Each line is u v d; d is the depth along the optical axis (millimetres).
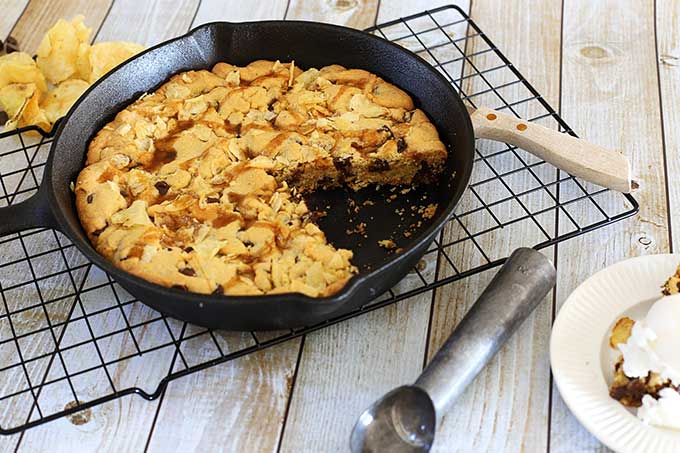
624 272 953
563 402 927
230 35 1088
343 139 1033
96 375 946
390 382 940
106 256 954
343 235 1003
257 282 934
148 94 1066
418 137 1030
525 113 1119
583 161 1027
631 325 922
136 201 983
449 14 1217
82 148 1026
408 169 1035
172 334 963
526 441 909
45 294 994
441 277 996
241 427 920
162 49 1069
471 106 1121
